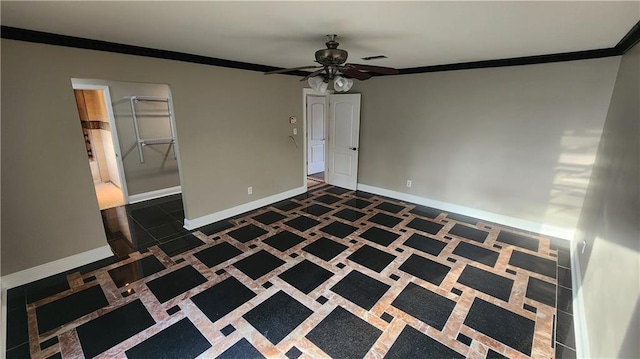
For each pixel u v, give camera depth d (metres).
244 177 4.22
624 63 2.63
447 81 3.98
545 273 2.78
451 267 2.88
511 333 2.07
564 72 3.15
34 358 1.87
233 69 3.77
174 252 3.15
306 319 2.21
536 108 3.39
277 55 3.27
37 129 2.46
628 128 2.02
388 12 1.79
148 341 2.00
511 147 3.65
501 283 2.63
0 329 2.05
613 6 1.66
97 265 2.89
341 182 5.60
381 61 3.59
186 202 3.63
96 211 2.90
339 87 2.66
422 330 2.10
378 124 4.89
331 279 2.69
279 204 4.68
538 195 3.58
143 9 1.77
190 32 2.30
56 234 2.69
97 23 2.07
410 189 4.75
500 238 3.49
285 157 4.79
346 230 3.72
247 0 1.60
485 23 2.01
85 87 4.05
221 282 2.64
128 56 2.85
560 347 1.96
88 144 5.58
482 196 4.02
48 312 2.25
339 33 2.28
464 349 1.94
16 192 2.44
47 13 1.86
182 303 2.37
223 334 2.06
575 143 3.22
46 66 2.42
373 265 2.92
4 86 2.27
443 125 4.16
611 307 1.57
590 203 2.85
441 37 2.39
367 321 2.19
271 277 2.72
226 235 3.56
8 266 2.48
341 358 1.88
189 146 3.52
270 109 4.36
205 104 3.56
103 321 2.17
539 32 2.24
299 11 1.78
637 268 1.34
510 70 3.48
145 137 4.73
